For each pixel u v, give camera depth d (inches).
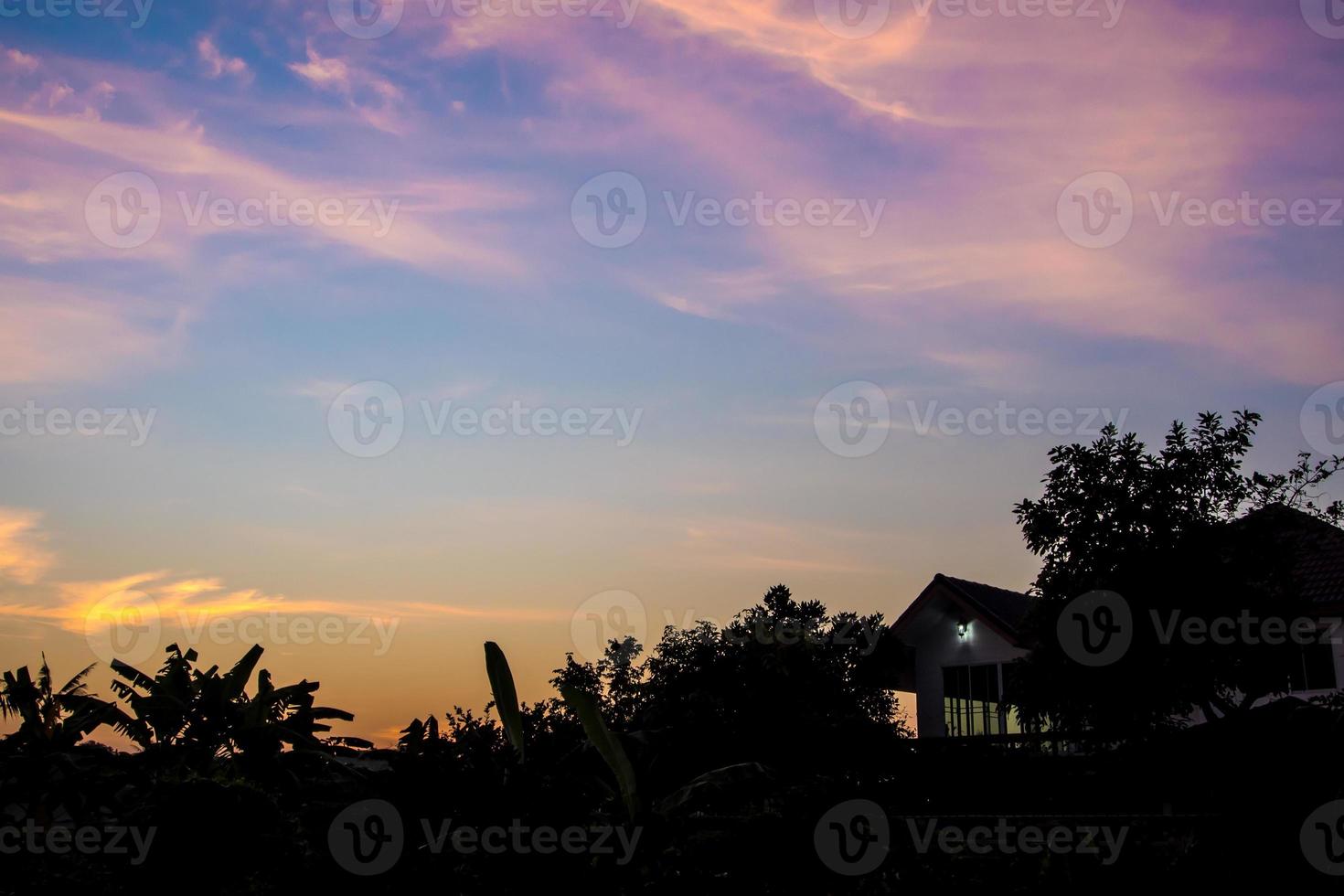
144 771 539.8
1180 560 514.6
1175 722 549.6
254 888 413.7
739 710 713.0
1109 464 547.2
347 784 441.1
